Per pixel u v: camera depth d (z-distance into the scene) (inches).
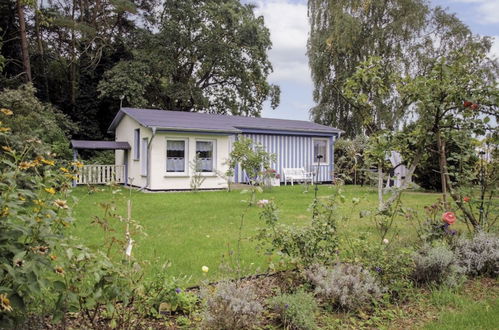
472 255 159.6
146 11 1085.1
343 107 985.5
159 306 106.9
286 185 698.2
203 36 1084.5
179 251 194.2
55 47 948.0
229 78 1159.0
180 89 1062.4
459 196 197.2
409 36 912.3
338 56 979.3
